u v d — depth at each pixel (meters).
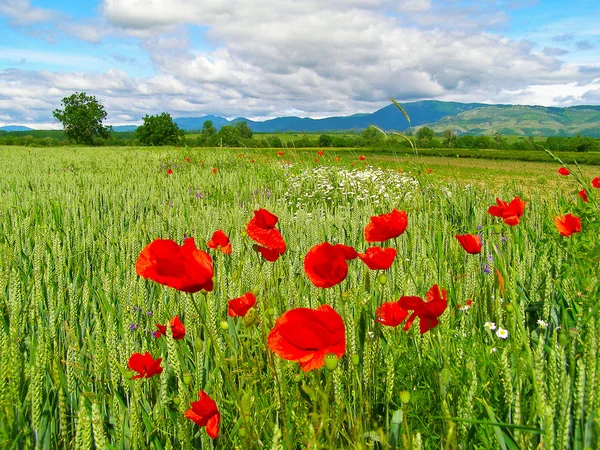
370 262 2.10
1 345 1.90
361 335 2.25
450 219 6.67
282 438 1.79
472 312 2.90
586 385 1.53
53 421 2.07
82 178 12.49
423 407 2.12
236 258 3.55
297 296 2.74
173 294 3.10
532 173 21.11
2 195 8.65
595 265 2.83
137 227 5.13
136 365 1.87
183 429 1.86
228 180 12.19
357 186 10.45
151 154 26.33
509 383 1.73
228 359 2.02
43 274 3.64
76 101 110.75
